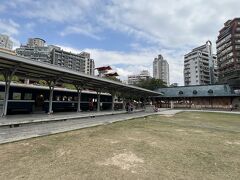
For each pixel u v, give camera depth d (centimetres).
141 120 1678
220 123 1534
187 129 1169
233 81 4394
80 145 691
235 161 552
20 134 821
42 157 542
